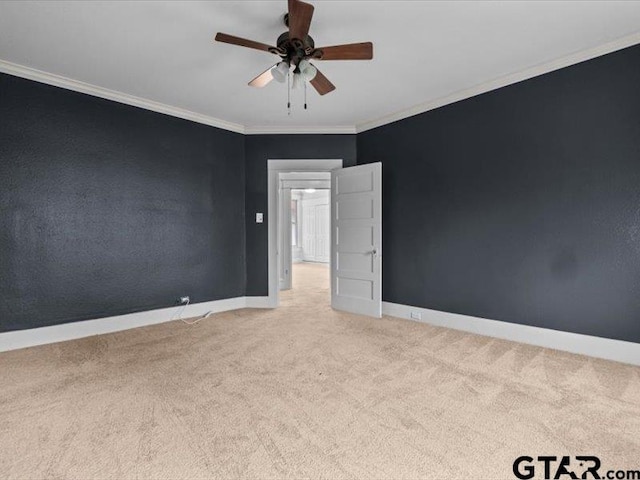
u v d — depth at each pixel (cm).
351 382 233
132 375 244
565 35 254
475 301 346
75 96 331
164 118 394
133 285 371
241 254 468
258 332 350
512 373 246
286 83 332
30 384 229
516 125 316
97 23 238
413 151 396
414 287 398
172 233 402
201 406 201
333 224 459
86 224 339
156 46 269
